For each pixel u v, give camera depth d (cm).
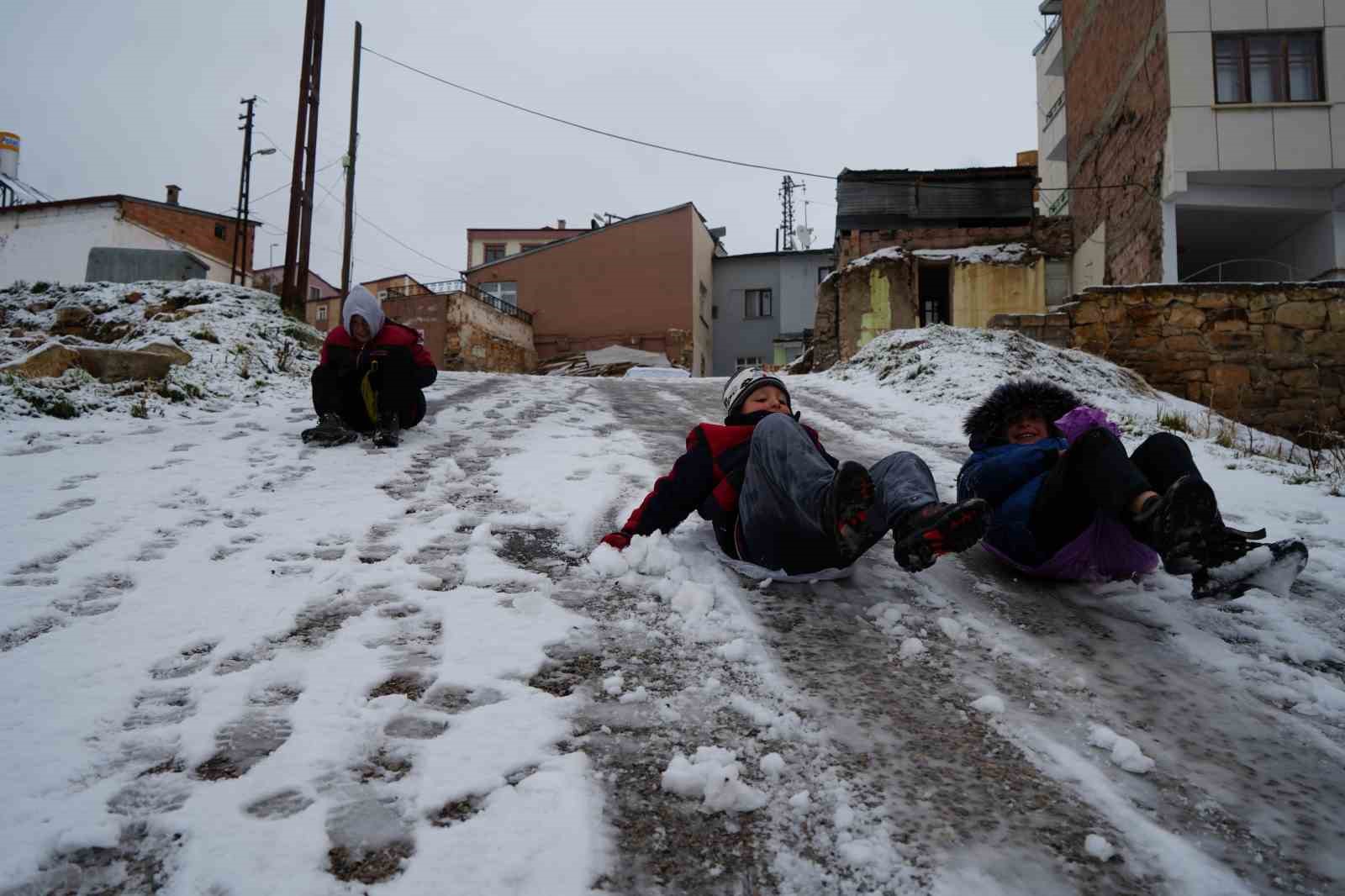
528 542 319
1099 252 1906
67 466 429
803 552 263
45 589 253
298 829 137
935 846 136
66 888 123
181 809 143
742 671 206
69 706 180
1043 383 306
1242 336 1048
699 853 133
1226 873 131
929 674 209
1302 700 199
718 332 3656
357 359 509
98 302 1134
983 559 316
